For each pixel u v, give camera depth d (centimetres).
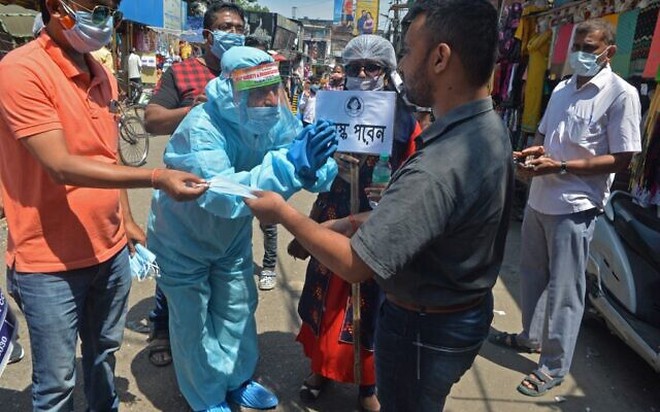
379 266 131
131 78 1353
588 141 276
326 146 189
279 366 305
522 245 322
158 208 230
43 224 182
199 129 201
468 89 142
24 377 279
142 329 336
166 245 228
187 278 230
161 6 1535
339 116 231
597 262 337
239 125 204
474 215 138
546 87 606
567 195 279
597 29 267
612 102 267
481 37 135
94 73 193
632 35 427
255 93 193
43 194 179
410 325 157
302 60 2295
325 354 255
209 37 331
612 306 316
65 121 176
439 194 132
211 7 332
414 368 160
